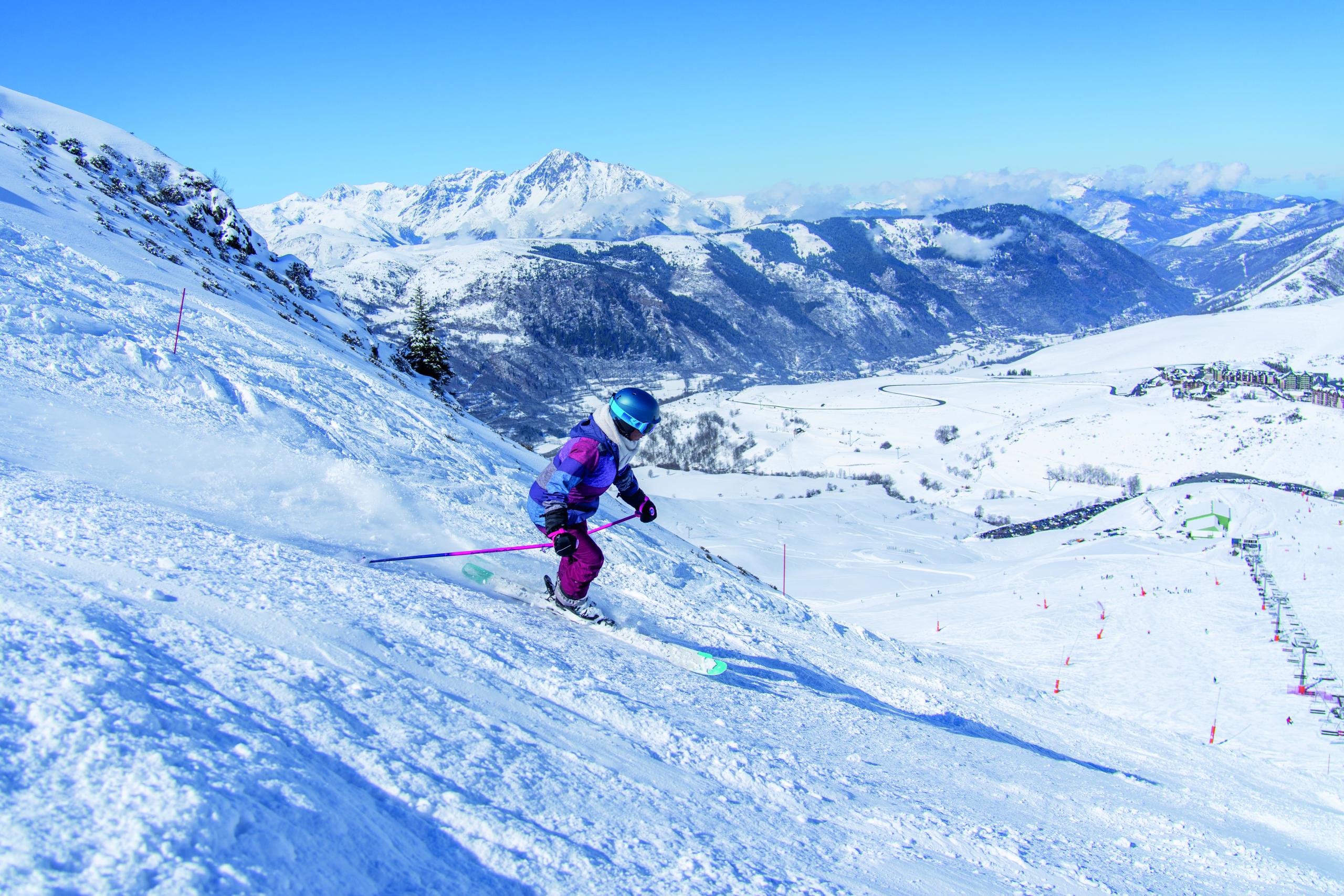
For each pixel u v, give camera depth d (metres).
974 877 2.95
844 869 2.63
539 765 2.67
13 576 2.82
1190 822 5.87
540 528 5.74
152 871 1.34
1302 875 4.73
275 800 1.76
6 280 9.49
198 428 7.76
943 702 8.57
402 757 2.32
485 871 1.87
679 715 3.97
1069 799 5.21
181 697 2.14
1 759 1.57
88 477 5.34
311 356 13.19
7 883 1.16
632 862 2.16
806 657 8.38
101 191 20.30
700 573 11.21
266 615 3.23
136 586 3.16
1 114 23.97
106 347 8.87
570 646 4.72
